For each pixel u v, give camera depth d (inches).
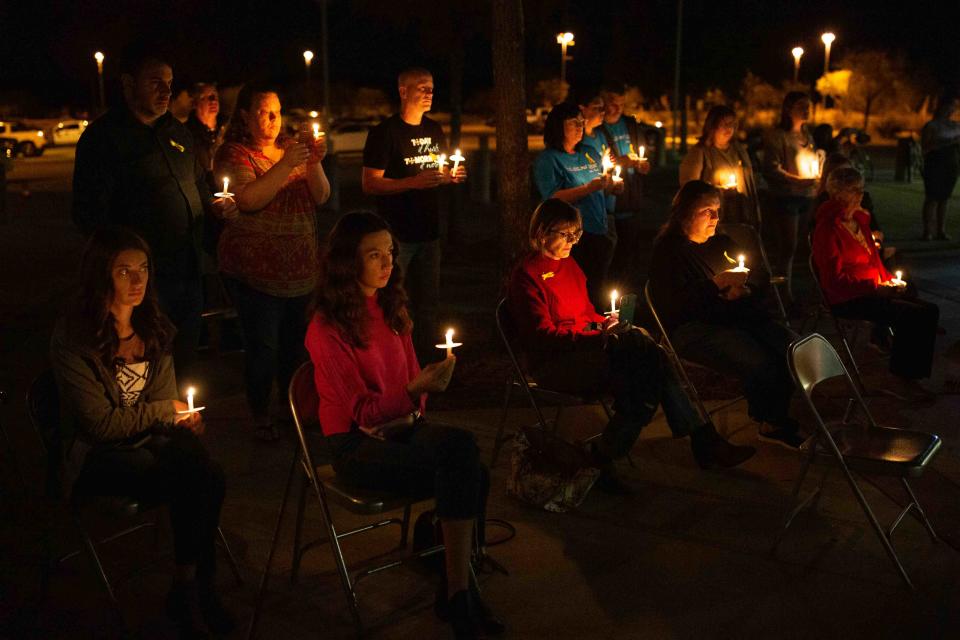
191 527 146.8
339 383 154.1
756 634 152.9
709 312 223.0
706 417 215.5
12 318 357.1
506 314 209.0
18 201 756.0
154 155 207.6
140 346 159.8
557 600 163.3
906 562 176.4
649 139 1024.9
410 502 150.4
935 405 257.6
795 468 219.3
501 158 289.4
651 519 194.2
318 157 226.8
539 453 198.1
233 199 213.0
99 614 159.5
